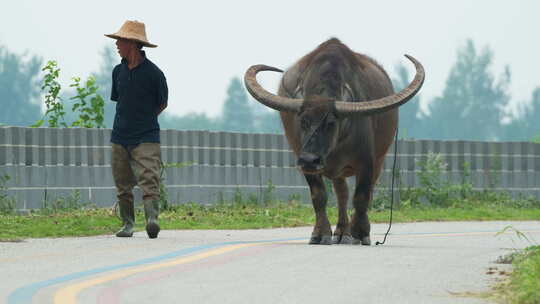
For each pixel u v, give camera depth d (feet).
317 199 105.19
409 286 68.18
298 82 105.40
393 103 99.35
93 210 147.43
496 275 74.08
